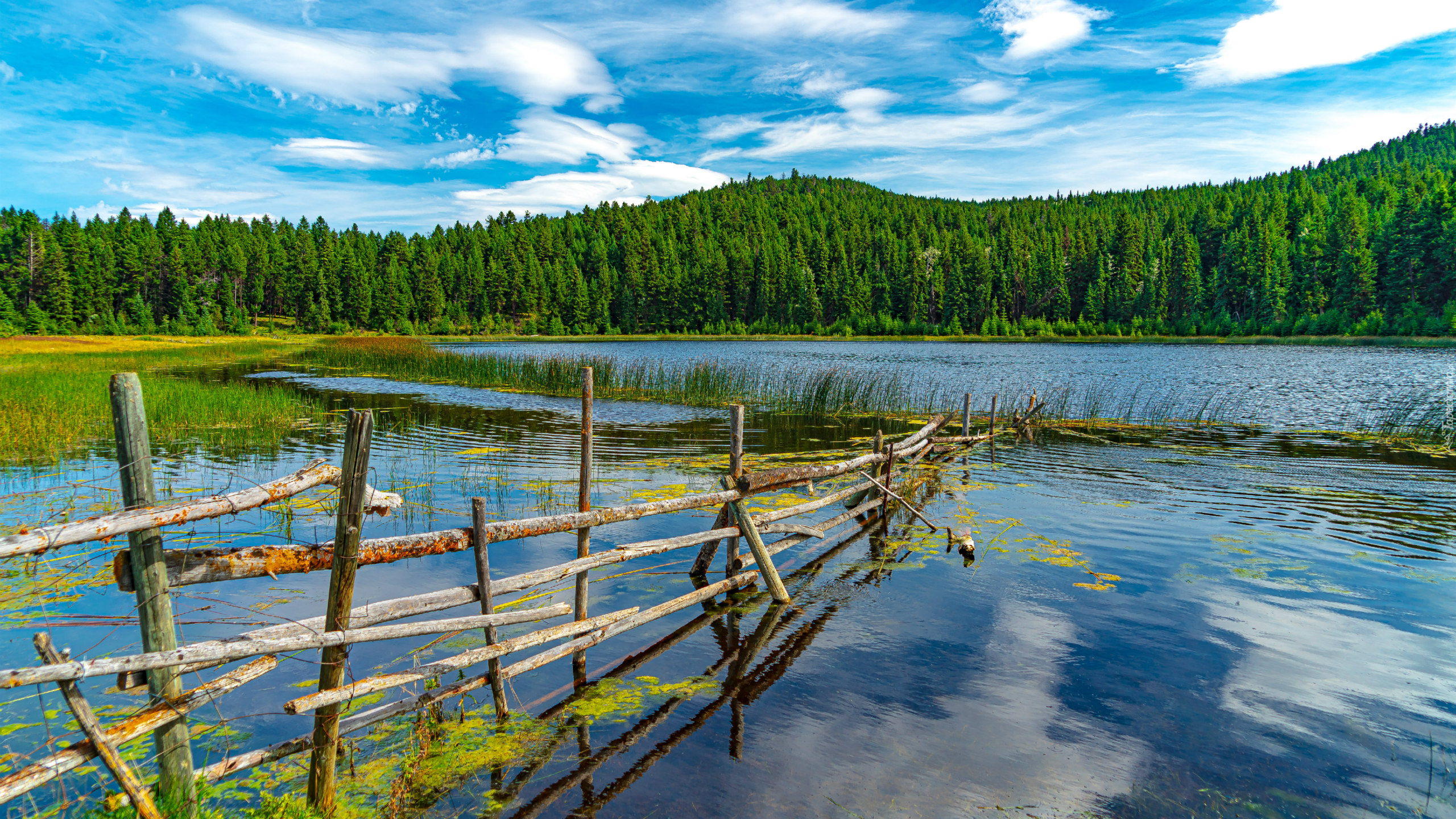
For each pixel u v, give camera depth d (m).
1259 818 3.53
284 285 118.69
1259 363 43.31
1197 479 11.89
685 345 88.06
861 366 42.12
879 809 3.58
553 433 16.56
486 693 4.84
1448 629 5.82
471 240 155.25
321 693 3.52
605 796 3.71
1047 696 4.78
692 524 8.97
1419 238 73.56
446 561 7.38
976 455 14.55
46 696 4.49
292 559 3.59
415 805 3.63
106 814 3.21
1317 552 7.91
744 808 3.59
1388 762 4.01
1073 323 107.62
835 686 4.93
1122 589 6.81
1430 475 12.09
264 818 3.44
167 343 62.31
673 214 192.25
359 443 3.46
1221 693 4.80
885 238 146.62
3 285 89.00
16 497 9.21
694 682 5.00
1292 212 118.75
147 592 3.04
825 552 8.29
